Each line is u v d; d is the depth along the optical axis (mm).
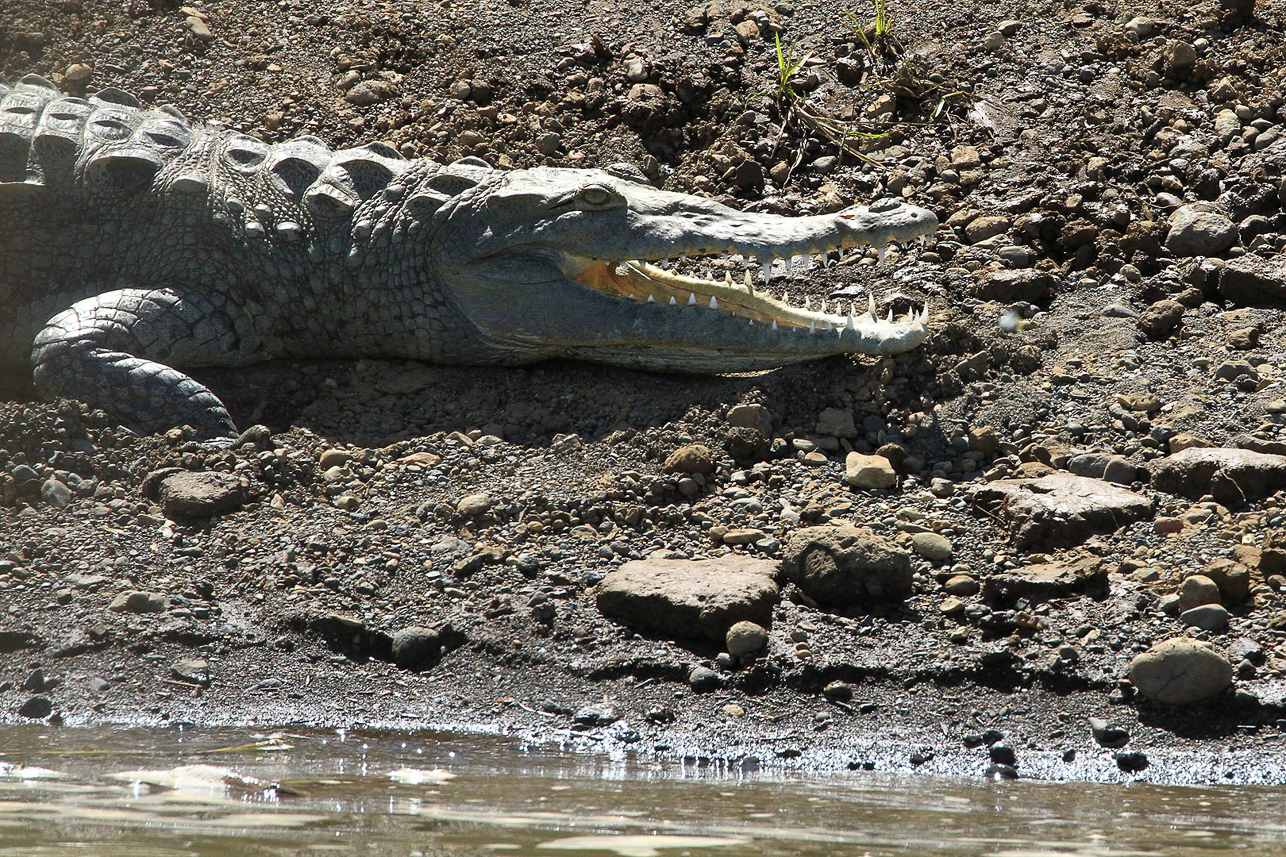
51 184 18766
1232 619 12547
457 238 17812
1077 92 23906
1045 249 20547
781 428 16438
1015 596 13125
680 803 9297
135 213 18641
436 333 18234
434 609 13305
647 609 12828
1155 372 17281
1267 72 23734
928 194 21859
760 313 17281
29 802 8891
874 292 19312
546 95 24656
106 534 14414
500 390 17953
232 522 14781
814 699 11953
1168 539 13914
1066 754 11070
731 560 13656
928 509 14812
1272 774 10648
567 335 17625
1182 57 23797
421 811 8836
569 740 11367
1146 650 12117
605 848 7879
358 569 13961
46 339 17172
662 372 17812
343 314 18469
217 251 18328
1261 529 13938
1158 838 8570
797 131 23672
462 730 11594
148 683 12234
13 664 12492
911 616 12930
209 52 25859
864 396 16766
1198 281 19172
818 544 13273
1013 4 26141
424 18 26500
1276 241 19797
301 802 9047
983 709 11758
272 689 12258
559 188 17406
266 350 18734
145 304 17594
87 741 10945
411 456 16250
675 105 23922
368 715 11883
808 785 10078
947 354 17484
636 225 17031
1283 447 15172
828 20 26250
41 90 21359
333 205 18344
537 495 15086
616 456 15914
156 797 9102
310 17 26578
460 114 24016
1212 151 22109
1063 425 16297
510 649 12719
